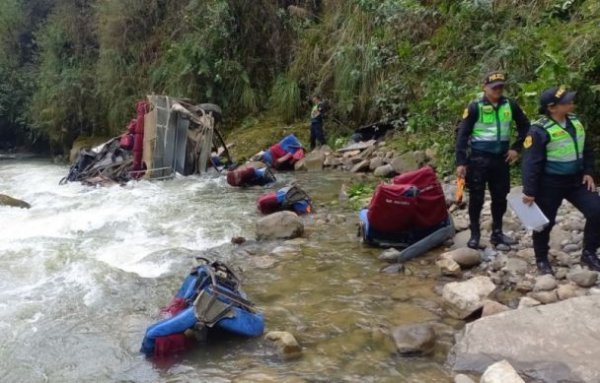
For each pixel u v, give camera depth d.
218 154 13.59
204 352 4.08
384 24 11.91
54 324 4.59
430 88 9.52
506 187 5.49
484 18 9.80
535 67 8.20
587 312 3.89
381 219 6.08
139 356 4.07
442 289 4.96
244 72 15.76
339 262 5.85
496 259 5.39
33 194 10.74
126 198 9.65
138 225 7.71
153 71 17.34
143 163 11.92
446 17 10.85
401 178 6.15
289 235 6.80
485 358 3.67
